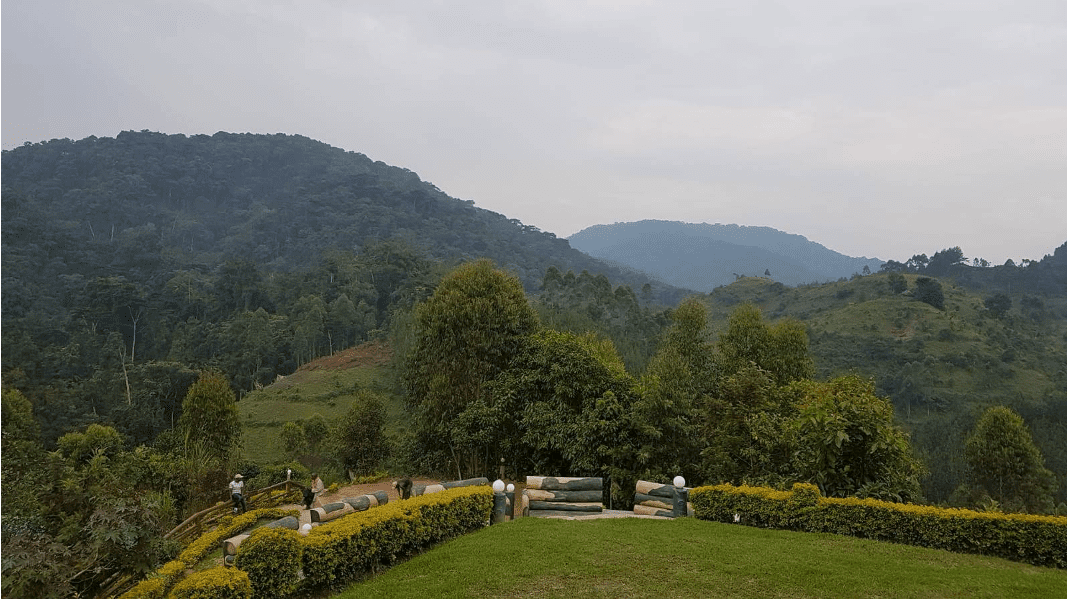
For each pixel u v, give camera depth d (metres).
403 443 25.25
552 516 13.79
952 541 9.82
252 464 31.83
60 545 7.72
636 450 17.81
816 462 12.30
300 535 8.38
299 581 7.98
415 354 23.89
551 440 19.69
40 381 49.97
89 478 9.66
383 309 86.81
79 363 57.41
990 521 9.55
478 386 22.56
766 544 10.09
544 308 54.84
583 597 7.67
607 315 60.56
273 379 66.00
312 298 77.56
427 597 7.71
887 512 10.48
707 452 16.55
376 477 27.44
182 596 7.05
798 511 11.39
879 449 12.02
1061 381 58.97
